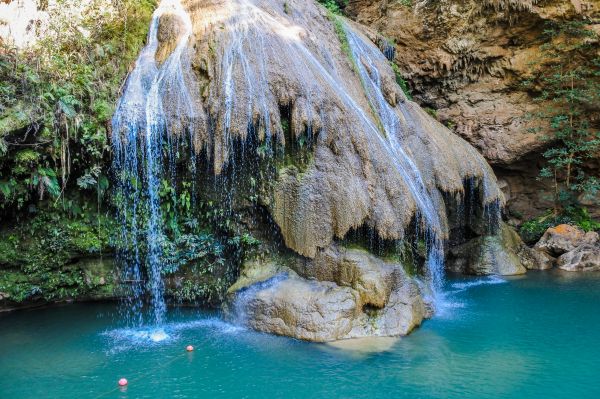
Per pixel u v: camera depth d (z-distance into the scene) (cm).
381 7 1656
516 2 1389
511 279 1239
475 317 934
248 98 907
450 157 1213
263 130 899
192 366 722
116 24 1020
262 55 967
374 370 705
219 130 893
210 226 962
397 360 738
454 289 1145
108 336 840
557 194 1492
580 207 1487
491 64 1505
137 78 966
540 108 1478
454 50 1520
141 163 921
